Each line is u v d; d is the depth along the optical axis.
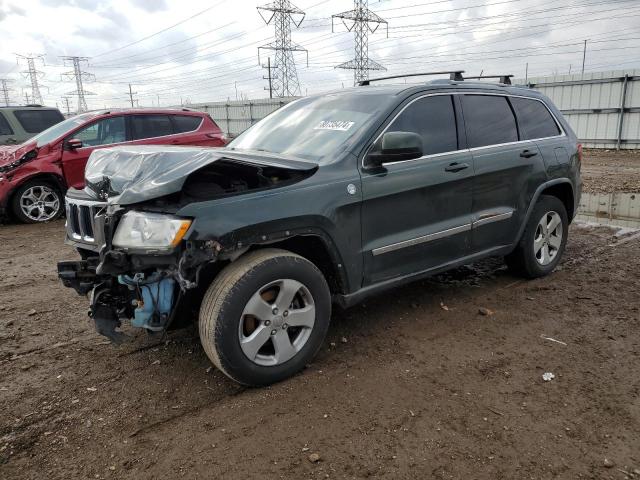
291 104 4.71
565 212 5.29
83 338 4.05
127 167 3.26
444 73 4.68
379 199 3.62
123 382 3.36
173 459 2.61
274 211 3.10
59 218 9.25
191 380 3.36
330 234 3.38
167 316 3.07
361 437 2.74
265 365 3.18
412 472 2.48
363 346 3.79
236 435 2.78
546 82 22.97
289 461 2.57
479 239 4.44
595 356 3.60
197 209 2.90
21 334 4.14
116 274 2.99
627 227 7.64
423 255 4.01
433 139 4.09
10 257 6.62
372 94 4.14
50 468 2.56
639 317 4.24
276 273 3.11
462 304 4.58
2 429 2.87
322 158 3.58
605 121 21.31
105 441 2.76
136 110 9.66
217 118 36.00
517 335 3.95
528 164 4.75
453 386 3.23
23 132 11.85
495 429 2.79
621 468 2.49
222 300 2.96
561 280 5.19
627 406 2.99
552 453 2.60
